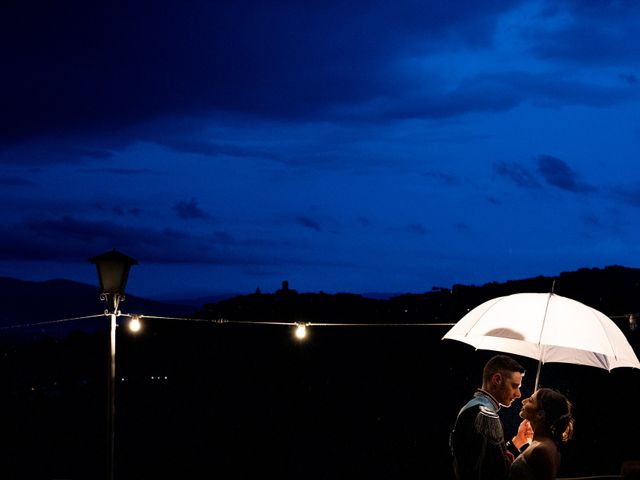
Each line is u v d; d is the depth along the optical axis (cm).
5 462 2819
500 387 484
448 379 2842
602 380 1811
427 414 2698
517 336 500
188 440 3047
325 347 3434
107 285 701
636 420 1716
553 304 520
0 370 3850
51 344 4219
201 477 2719
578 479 714
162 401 3453
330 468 2612
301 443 2819
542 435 469
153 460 2978
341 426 2856
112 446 698
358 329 3325
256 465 2834
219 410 3275
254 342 3775
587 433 1692
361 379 3106
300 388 3219
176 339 3988
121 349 4009
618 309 2150
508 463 475
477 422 470
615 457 1627
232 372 3666
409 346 3103
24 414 3341
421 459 2541
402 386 2919
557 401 470
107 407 702
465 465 470
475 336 512
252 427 3072
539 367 547
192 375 3600
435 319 3094
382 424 2723
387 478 2453
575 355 546
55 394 3575
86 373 3891
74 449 3027
